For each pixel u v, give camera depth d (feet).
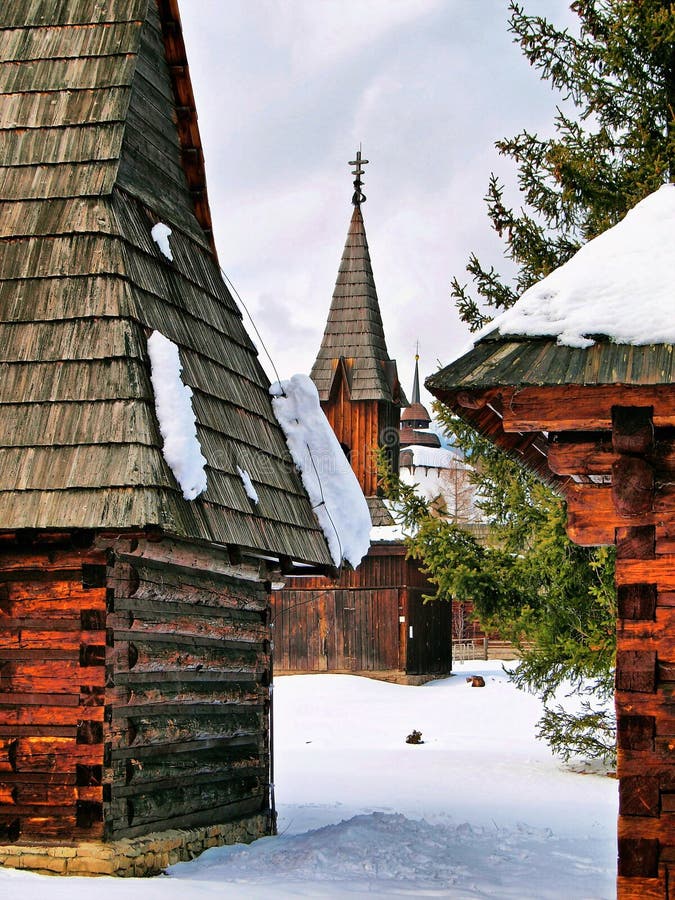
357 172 132.16
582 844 43.65
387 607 117.08
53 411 36.40
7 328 38.04
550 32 60.29
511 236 61.62
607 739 63.82
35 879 32.81
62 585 35.94
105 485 34.71
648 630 26.43
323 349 127.85
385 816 46.44
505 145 61.36
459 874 37.27
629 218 30.14
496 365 26.99
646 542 26.68
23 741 35.47
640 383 25.63
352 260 129.90
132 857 35.27
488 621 60.80
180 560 39.81
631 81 58.44
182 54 48.03
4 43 44.16
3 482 35.19
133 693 36.65
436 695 104.94
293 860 38.70
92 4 44.47
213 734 41.75
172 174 47.70
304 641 119.03
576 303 27.86
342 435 125.18
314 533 48.55
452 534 61.46
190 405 38.75
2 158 41.45
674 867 25.57
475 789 59.47
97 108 41.96
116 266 38.86
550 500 59.11
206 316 45.75
